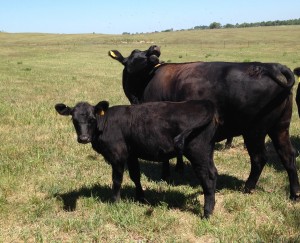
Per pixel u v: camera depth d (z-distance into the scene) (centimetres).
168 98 446
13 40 4819
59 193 416
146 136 362
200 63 427
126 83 511
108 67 1884
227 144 599
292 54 2325
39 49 3253
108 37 5319
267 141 633
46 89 1150
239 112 391
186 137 344
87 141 358
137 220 352
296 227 337
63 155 541
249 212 372
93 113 364
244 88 383
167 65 468
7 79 1383
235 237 321
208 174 353
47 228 341
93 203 390
